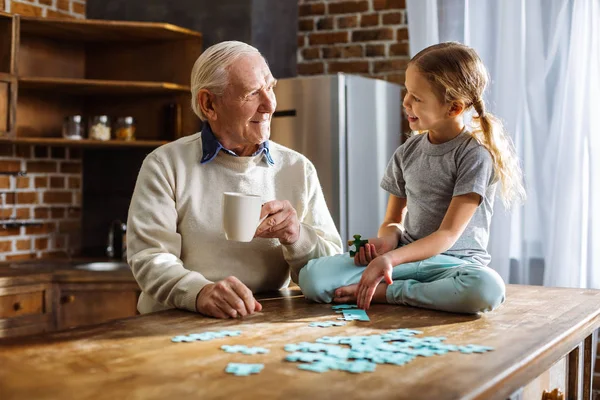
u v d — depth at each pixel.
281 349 1.27
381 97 3.65
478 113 1.92
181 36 3.78
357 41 4.05
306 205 2.02
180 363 1.17
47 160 3.88
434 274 1.79
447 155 1.90
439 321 1.53
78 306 3.29
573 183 3.21
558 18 3.28
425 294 1.67
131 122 3.71
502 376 1.11
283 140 3.51
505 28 3.35
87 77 4.01
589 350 1.74
